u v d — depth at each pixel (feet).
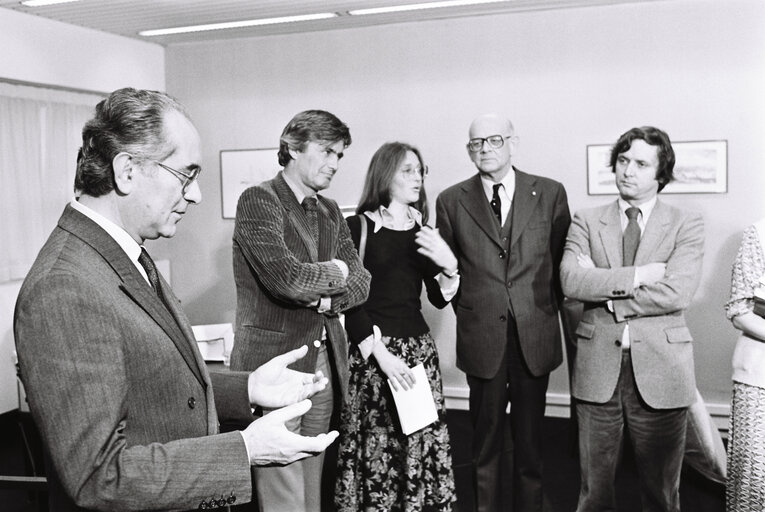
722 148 15.26
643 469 8.57
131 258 4.03
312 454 3.94
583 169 16.37
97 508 3.40
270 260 7.34
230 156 19.34
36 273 3.62
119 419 3.55
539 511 9.33
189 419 4.06
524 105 16.70
